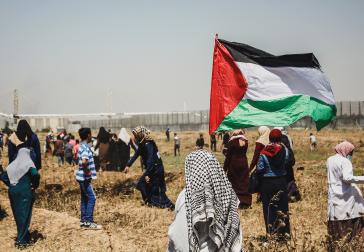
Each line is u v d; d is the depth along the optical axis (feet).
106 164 75.51
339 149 26.63
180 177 60.39
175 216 17.16
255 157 37.60
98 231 31.65
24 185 28.73
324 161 79.61
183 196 17.22
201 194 16.44
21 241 28.68
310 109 32.07
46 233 31.04
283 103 31.99
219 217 16.39
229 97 32.04
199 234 16.58
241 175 39.24
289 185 41.93
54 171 69.51
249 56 32.09
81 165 32.37
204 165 16.75
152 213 38.40
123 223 35.09
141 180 41.16
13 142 29.27
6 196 49.42
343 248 24.39
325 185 50.03
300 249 26.23
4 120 162.09
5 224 33.58
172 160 109.91
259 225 33.88
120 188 53.57
